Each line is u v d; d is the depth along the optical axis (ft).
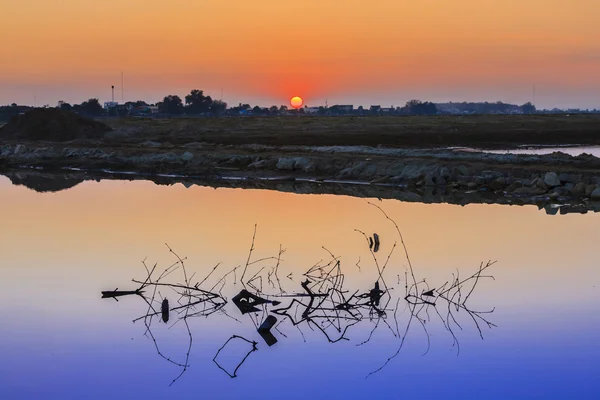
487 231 61.00
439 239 57.41
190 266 48.80
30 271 48.34
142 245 56.29
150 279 45.80
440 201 81.76
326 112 629.51
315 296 41.73
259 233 60.59
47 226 66.54
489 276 45.21
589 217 68.49
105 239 59.16
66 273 47.65
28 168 146.82
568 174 87.56
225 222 66.59
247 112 577.43
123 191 97.19
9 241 58.95
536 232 60.59
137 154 142.61
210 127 222.69
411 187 95.96
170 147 154.81
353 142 170.81
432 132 191.93
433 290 41.83
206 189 98.48
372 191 93.04
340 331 36.22
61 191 99.19
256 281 44.98
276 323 37.63
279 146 154.71
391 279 45.27
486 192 89.30
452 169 97.25
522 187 87.61
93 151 150.41
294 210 74.33
